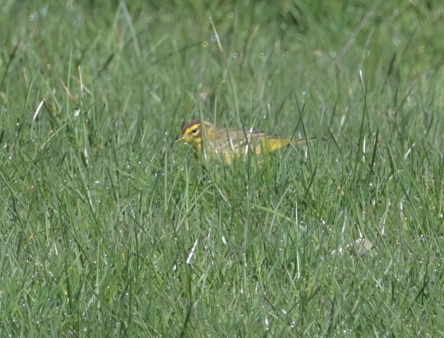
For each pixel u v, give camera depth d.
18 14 20.64
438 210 10.41
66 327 8.17
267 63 18.48
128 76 16.75
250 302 8.47
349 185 10.88
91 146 12.25
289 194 10.84
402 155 11.62
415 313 8.31
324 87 16.64
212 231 9.82
